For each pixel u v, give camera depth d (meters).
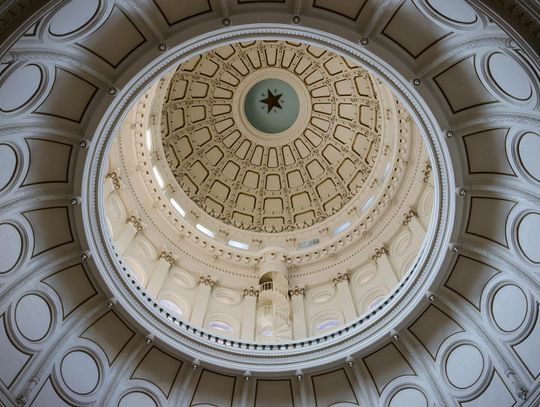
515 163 13.64
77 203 14.70
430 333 16.25
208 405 16.81
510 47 11.24
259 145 29.17
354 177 27.41
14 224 14.28
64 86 13.03
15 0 9.04
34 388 14.72
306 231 26.06
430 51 12.86
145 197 22.05
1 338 14.28
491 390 15.02
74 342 15.77
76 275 15.68
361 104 27.14
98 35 12.42
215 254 23.06
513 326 14.78
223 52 27.19
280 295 21.56
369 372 16.78
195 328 17.44
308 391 16.94
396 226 21.53
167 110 26.77
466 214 14.91
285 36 13.25
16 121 12.91
